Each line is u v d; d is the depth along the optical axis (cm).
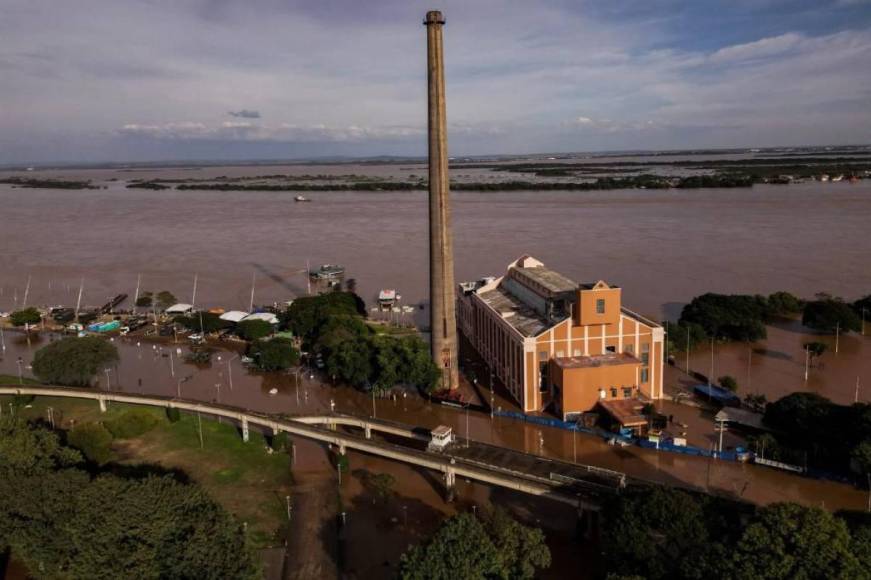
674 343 14088
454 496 8512
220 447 10031
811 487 8481
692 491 7375
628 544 6009
